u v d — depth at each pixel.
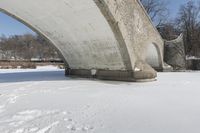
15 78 15.62
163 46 28.59
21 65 36.78
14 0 11.13
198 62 32.12
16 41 76.75
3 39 78.38
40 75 18.45
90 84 12.09
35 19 13.74
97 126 4.80
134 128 4.67
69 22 12.80
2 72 23.00
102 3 10.23
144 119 5.32
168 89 10.18
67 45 15.77
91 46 14.18
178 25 44.78
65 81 13.57
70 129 4.60
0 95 8.57
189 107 6.52
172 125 4.86
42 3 11.30
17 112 5.98
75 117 5.49
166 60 29.23
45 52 67.56
